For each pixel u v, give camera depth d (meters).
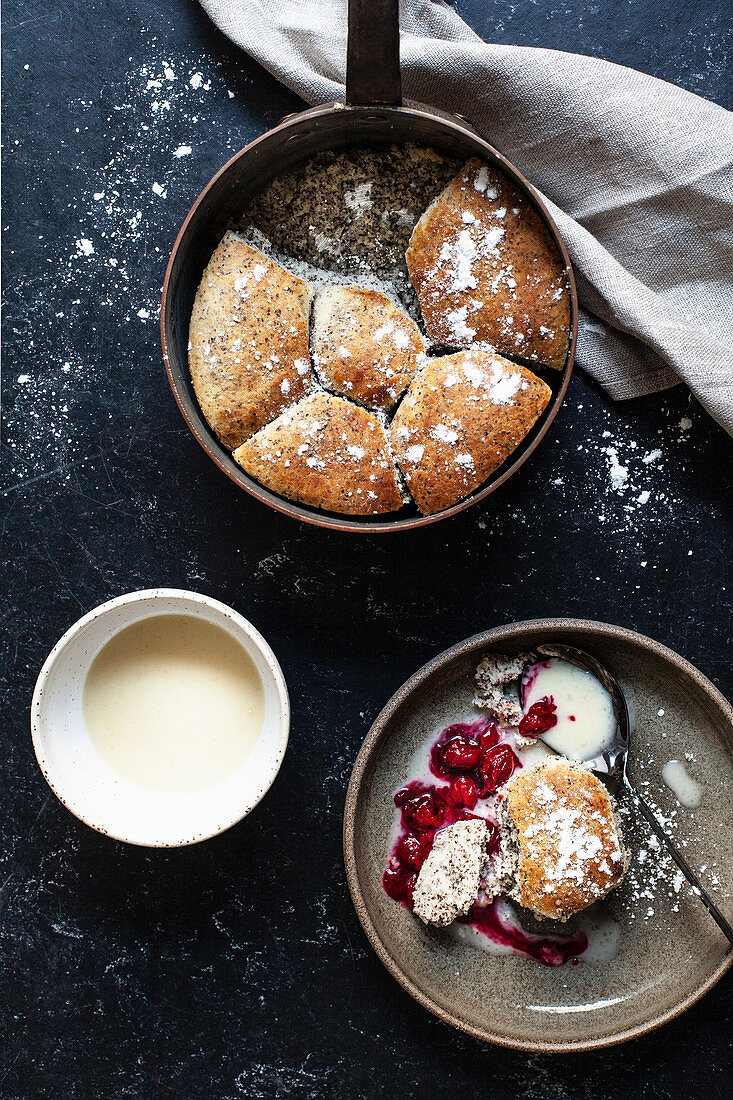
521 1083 0.62
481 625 0.62
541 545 0.62
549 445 0.62
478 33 0.61
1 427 0.62
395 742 0.60
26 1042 0.63
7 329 0.62
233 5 0.59
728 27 0.60
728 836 0.60
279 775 0.63
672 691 0.60
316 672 0.62
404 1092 0.62
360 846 0.58
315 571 0.62
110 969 0.63
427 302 0.56
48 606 0.63
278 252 0.58
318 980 0.62
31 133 0.61
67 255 0.62
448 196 0.56
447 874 0.58
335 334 0.56
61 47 0.61
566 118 0.58
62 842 0.63
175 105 0.61
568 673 0.60
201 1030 0.63
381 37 0.50
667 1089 0.62
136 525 0.62
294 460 0.56
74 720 0.61
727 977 0.62
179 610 0.61
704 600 0.62
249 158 0.54
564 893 0.57
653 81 0.57
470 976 0.60
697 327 0.60
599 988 0.60
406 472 0.56
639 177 0.59
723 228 0.59
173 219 0.62
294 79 0.59
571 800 0.57
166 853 0.63
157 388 0.62
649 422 0.62
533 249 0.55
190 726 0.62
